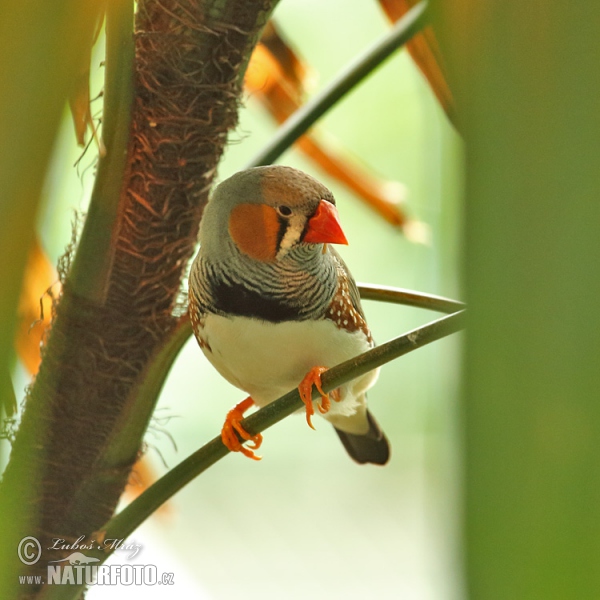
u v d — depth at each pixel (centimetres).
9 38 205
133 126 297
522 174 169
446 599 172
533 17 177
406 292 298
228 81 298
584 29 173
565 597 150
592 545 151
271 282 299
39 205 201
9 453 298
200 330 300
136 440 299
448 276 192
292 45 303
